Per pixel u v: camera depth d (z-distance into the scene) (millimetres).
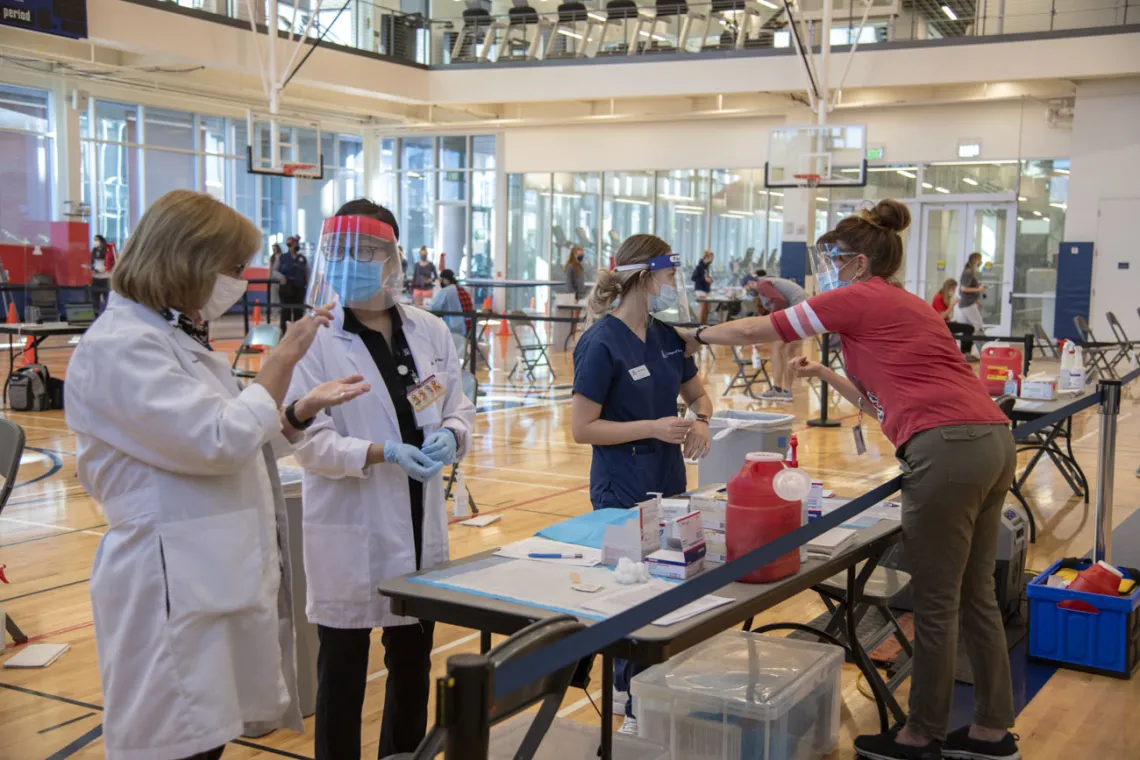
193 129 19891
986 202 16703
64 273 17422
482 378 13156
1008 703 3021
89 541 5562
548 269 20688
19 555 5289
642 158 19406
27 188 17516
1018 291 16656
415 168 21984
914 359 2822
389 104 19500
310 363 2535
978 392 2850
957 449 2760
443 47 17688
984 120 16516
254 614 2053
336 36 16344
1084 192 15711
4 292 16719
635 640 1953
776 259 18469
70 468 7496
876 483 7023
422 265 18953
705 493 2910
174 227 1953
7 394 10422
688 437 3066
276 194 21562
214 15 14578
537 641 1595
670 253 3096
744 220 18688
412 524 2566
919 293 17344
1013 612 4395
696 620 2062
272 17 14742
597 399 3051
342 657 2559
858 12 15320
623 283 3105
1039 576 4094
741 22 16047
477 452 8492
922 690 2914
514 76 17156
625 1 16797
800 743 2904
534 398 11523
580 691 3629
